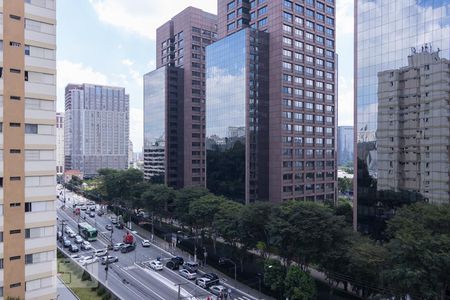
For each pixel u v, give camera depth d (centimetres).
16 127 3791
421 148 5812
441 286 3616
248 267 6556
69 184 19550
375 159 6525
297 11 9988
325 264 4984
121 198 11975
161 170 13550
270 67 9894
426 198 5719
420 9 5831
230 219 6512
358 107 6869
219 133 10612
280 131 9600
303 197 10069
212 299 5319
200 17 13450
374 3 6575
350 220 7225
